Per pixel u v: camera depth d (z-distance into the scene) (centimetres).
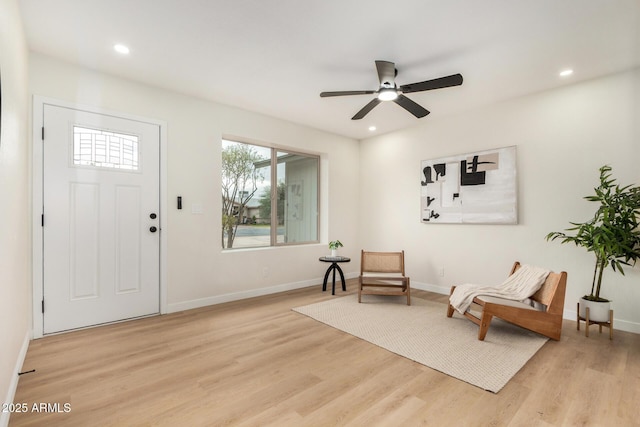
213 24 228
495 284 382
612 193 300
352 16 218
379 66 260
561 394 188
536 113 350
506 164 370
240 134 402
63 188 279
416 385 198
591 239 278
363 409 173
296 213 496
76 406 175
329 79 318
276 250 443
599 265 303
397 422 162
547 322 269
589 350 249
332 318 326
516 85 330
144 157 326
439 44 252
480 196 393
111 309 306
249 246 448
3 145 158
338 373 213
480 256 396
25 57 238
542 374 212
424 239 458
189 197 358
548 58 274
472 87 336
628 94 295
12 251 187
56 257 276
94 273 296
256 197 455
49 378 204
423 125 460
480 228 397
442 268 436
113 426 159
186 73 305
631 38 242
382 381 203
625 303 296
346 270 537
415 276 469
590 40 245
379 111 409
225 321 316
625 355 240
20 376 207
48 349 247
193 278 361
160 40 249
